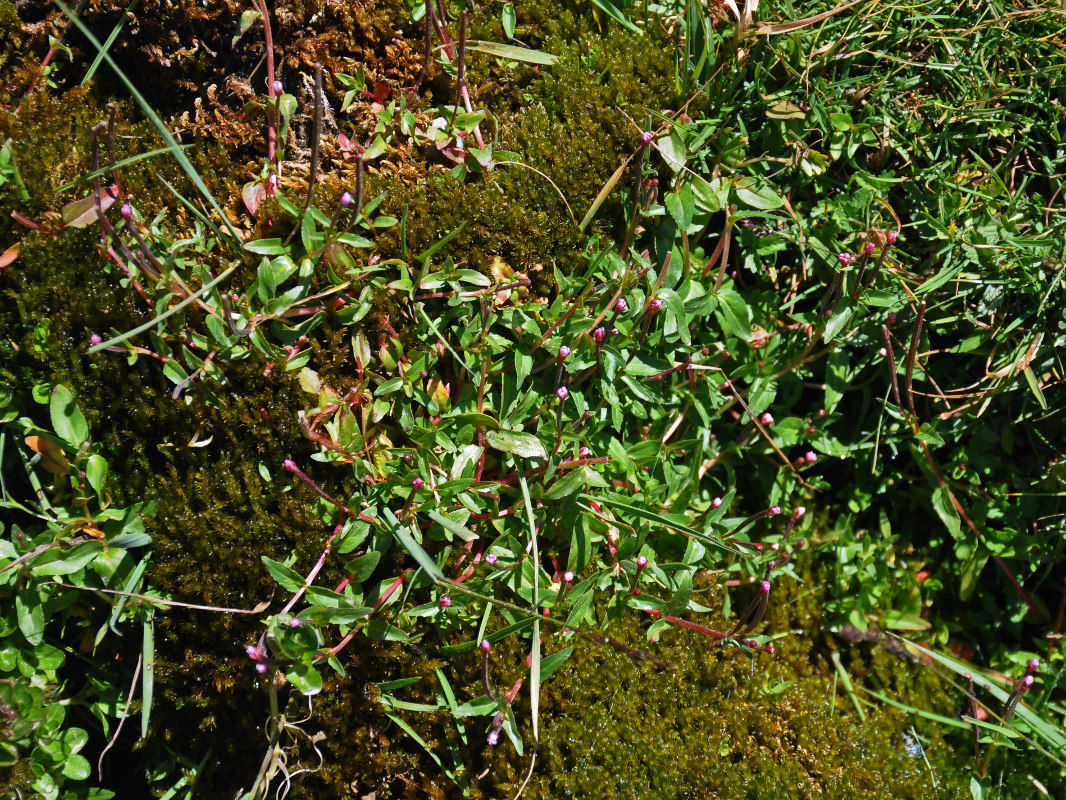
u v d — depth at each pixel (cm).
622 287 62
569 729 62
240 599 61
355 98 64
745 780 63
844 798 64
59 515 60
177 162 62
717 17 65
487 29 65
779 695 65
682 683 64
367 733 61
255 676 61
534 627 59
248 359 61
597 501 62
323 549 61
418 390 62
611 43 65
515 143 64
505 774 61
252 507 61
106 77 63
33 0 62
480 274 61
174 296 60
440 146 62
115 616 58
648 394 63
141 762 62
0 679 59
